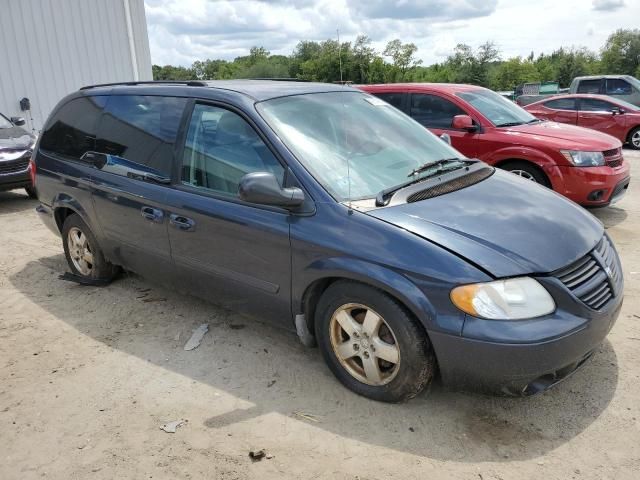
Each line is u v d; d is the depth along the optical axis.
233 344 3.90
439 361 2.80
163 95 4.15
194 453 2.83
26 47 13.20
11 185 8.44
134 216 4.16
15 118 9.98
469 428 2.92
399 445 2.82
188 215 3.73
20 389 3.45
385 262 2.85
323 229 3.09
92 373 3.61
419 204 3.15
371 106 4.18
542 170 6.61
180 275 4.01
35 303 4.74
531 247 2.87
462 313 2.69
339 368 3.26
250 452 2.79
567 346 2.69
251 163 3.49
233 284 3.63
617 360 3.51
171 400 3.28
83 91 4.95
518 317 2.66
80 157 4.72
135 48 15.27
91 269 5.02
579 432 2.87
